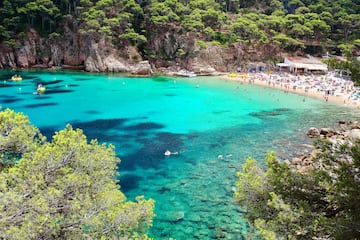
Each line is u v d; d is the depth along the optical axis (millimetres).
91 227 12984
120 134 47656
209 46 107625
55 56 105438
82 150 14586
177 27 107250
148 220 14328
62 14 104312
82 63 106188
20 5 99438
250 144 44000
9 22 97062
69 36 105188
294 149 41781
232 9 132750
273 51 113875
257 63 110875
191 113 61000
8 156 14617
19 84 82062
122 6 103812
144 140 45188
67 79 90312
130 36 98000
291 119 57906
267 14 136000
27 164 13078
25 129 15195
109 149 15906
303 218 13008
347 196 12305
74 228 12328
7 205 11086
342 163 12992
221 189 31016
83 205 13008
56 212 12273
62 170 13211
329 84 88750
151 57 105688
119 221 13391
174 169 35656
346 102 71938
